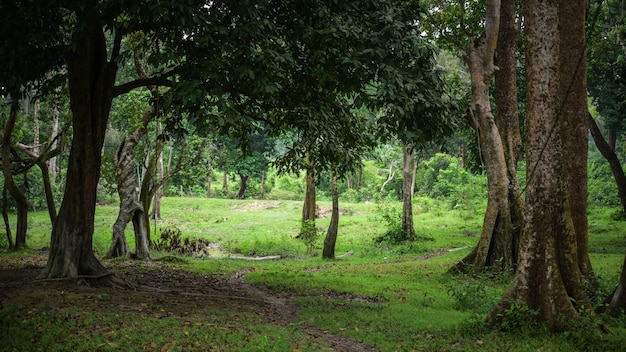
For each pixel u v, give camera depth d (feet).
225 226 117.29
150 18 31.35
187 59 32.91
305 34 33.45
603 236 78.43
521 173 112.37
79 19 32.19
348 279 47.83
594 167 158.92
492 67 51.85
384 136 36.70
